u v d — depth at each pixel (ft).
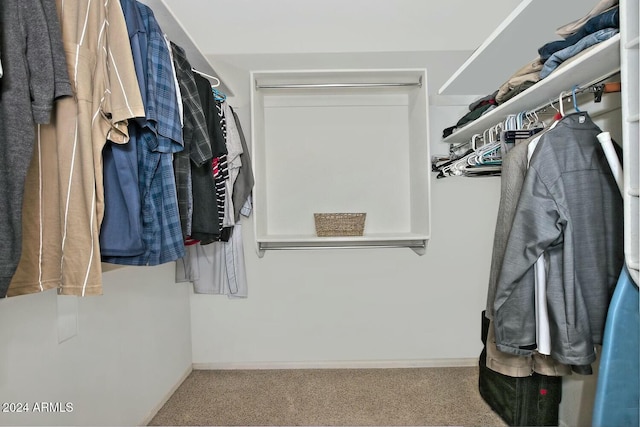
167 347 6.95
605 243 3.63
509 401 5.73
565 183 3.61
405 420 5.97
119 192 3.09
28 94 2.30
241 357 8.11
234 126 6.07
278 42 7.47
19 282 2.62
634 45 2.78
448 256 8.01
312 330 8.07
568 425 5.43
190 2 6.56
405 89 7.59
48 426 4.00
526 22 5.13
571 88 4.09
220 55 7.60
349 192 8.01
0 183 2.16
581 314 3.43
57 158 2.70
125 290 5.58
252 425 5.90
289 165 8.00
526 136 4.70
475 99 7.85
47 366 4.02
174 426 5.95
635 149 2.83
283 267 8.04
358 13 6.88
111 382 5.16
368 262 8.03
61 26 2.64
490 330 4.91
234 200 6.36
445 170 6.81
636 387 3.08
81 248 2.68
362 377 7.55
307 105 7.98
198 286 7.27
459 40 7.51
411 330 8.04
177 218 3.60
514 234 3.70
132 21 3.23
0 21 2.21
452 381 7.32
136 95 2.96
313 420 6.00
